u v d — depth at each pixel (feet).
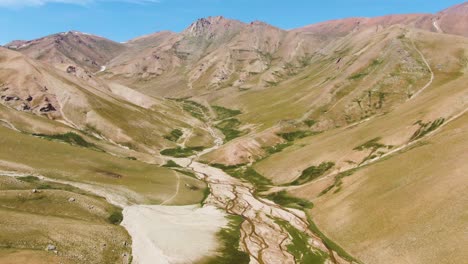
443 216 208.85
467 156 250.57
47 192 233.14
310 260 215.51
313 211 290.76
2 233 166.40
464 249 182.70
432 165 262.88
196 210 288.92
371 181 286.66
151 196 296.30
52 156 324.39
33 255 154.71
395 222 225.15
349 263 213.66
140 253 195.00
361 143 378.73
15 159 292.20
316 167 375.86
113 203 263.08
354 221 248.52
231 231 246.68
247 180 409.49
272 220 278.05
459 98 370.73
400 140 353.10
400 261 197.88
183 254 199.62
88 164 329.72
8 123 414.82
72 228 191.93
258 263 205.87
